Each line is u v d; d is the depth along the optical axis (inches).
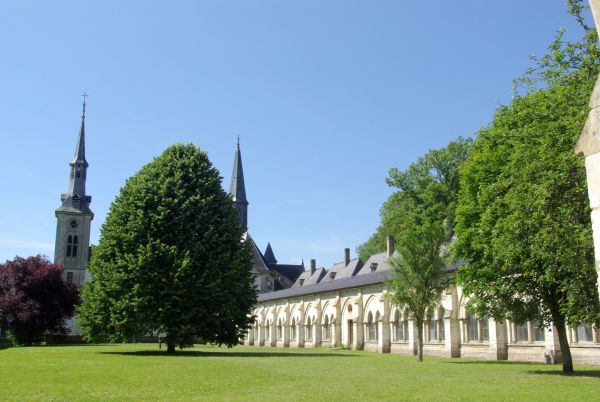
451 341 1702.8
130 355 1360.7
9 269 2519.7
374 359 1414.9
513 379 844.0
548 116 770.8
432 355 1820.9
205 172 1642.5
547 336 1368.1
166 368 952.9
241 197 4274.1
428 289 1411.2
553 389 703.1
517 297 1047.0
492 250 969.5
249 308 1612.9
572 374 951.0
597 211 236.7
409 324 1946.4
